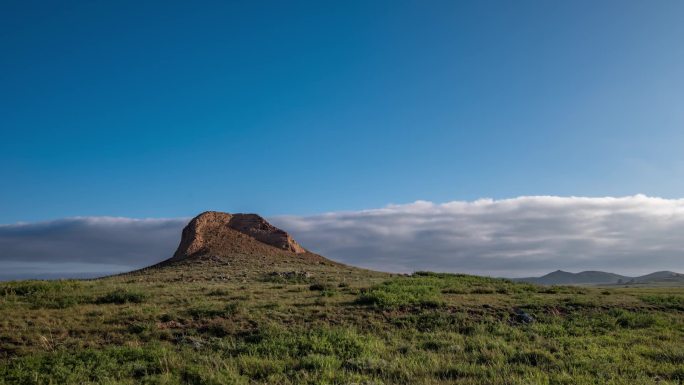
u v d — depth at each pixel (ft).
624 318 70.38
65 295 84.48
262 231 250.37
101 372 41.86
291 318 66.39
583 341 54.85
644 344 54.60
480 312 72.84
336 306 74.95
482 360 46.60
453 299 85.61
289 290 99.71
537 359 46.26
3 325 59.47
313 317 67.31
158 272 169.78
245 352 49.85
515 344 53.78
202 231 240.12
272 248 234.79
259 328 59.77
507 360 45.88
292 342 52.34
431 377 39.42
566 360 45.39
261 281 133.49
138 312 67.15
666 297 95.25
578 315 73.36
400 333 60.03
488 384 37.04
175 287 105.29
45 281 102.63
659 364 44.06
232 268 172.96
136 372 42.93
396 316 68.80
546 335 59.57
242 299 83.25
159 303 77.87
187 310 68.54
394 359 45.06
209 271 162.09
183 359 46.29
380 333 60.44
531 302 82.33
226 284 118.83
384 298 76.64
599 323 67.26
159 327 60.54
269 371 42.01
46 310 70.44
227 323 61.87
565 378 38.40
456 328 62.95
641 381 37.47
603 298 94.68
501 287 112.68
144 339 56.13
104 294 87.35
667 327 66.28
